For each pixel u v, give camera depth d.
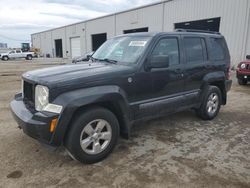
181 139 4.04
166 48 4.01
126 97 3.45
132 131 4.41
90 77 3.09
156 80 3.81
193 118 5.21
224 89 5.28
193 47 4.53
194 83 4.53
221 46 5.22
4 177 2.87
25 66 21.67
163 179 2.84
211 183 2.76
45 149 3.59
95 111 3.11
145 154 3.47
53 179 2.84
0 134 4.17
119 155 3.44
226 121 5.04
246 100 7.10
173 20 19.09
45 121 2.80
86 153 3.11
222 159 3.33
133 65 3.58
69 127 2.98
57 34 44.66
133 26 23.86
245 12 14.12
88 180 2.82
